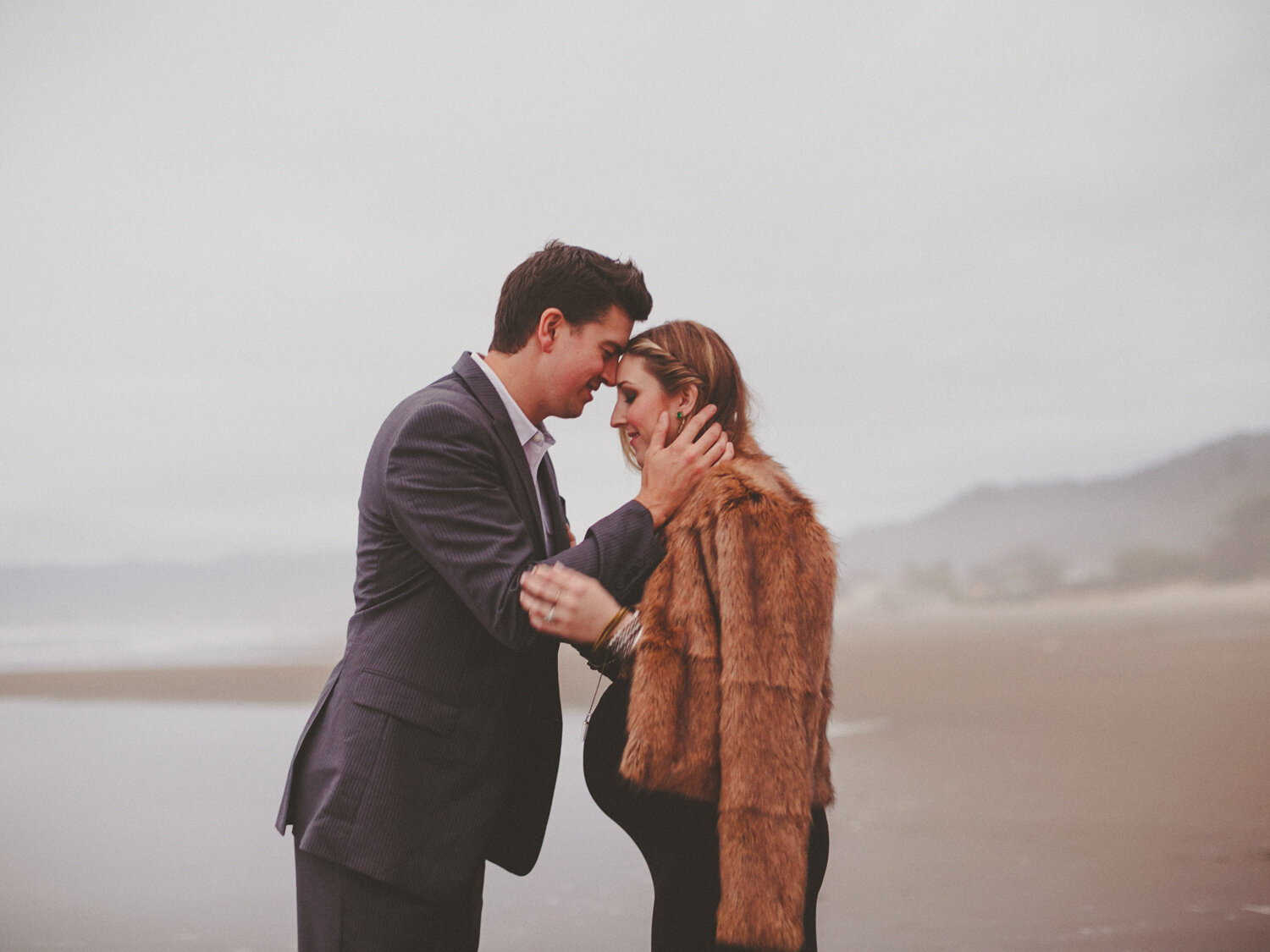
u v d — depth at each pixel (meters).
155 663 17.02
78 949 3.18
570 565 1.85
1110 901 3.32
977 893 3.47
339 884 1.86
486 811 1.96
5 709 10.25
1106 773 5.38
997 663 11.42
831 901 3.41
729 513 1.78
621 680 1.93
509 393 2.16
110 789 5.84
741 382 2.14
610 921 3.36
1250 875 3.54
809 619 1.77
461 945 2.06
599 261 2.16
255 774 6.23
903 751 6.23
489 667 1.98
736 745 1.68
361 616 2.03
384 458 1.99
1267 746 5.89
